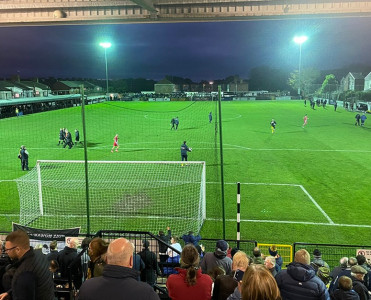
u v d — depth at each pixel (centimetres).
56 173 2222
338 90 9775
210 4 1001
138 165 2403
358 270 586
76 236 1029
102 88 14425
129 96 10119
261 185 1959
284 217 1509
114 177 2122
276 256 920
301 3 973
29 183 2003
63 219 1515
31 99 6419
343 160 2538
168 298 582
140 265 542
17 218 1530
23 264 330
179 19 1040
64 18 1042
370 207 1614
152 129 4306
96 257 456
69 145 3138
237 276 445
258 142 3303
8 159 2716
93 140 3591
